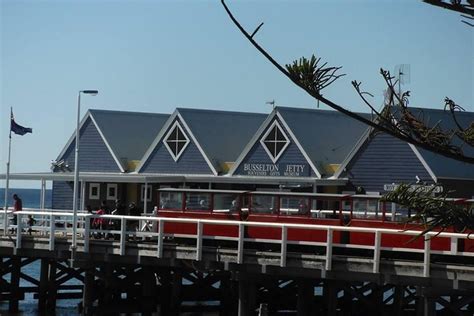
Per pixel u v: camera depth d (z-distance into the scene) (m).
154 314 39.41
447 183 43.44
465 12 9.01
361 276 27.86
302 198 33.72
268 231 34.16
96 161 58.47
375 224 31.73
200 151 53.56
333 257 28.47
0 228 44.00
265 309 20.89
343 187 46.84
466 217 9.72
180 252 32.41
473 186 44.50
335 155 49.50
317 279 31.06
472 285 25.81
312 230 33.16
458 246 29.84
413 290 41.50
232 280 31.97
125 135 59.25
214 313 41.66
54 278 39.69
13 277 39.72
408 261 27.33
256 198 34.72
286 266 29.45
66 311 41.31
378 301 32.91
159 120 62.38
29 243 36.69
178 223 36.28
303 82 9.34
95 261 34.72
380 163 45.31
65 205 58.59
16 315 39.19
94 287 35.72
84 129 59.16
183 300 36.50
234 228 35.06
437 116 43.19
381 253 31.84
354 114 9.52
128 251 33.72
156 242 35.44
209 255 31.55
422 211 9.80
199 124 54.84
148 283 35.47
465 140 9.74
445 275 26.31
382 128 9.58
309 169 48.62
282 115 50.03
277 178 48.72
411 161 44.28
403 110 9.77
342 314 35.78
